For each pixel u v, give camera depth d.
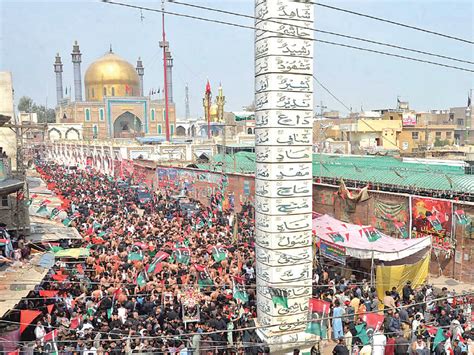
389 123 59.00
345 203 26.88
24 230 24.44
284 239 16.36
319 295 18.30
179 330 14.35
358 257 19.70
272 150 16.16
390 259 19.16
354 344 14.55
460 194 22.41
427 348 13.70
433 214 22.02
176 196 44.34
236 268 20.28
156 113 94.75
